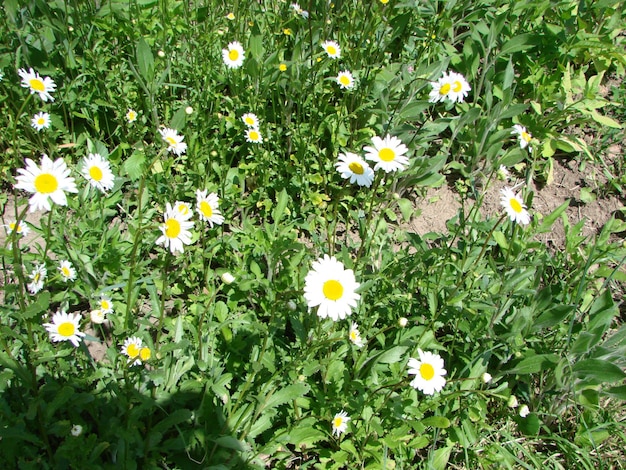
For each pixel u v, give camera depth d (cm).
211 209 68
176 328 64
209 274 76
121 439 55
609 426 74
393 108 103
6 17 91
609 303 77
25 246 78
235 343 69
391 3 107
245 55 98
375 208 98
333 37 113
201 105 97
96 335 74
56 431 54
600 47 116
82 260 72
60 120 88
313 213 93
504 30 120
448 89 90
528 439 74
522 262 75
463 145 109
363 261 73
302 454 68
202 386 64
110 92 93
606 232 90
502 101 102
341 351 67
